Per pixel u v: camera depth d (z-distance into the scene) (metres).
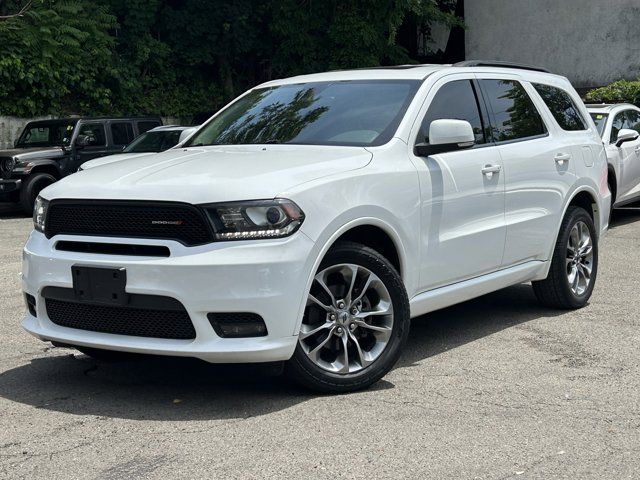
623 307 7.34
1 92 21.73
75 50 23.00
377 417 4.58
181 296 4.50
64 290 4.89
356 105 5.86
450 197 5.70
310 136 5.68
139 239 4.66
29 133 17.83
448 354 5.90
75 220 4.90
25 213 16.72
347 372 4.98
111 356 5.83
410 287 5.43
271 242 4.57
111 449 4.18
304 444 4.20
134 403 4.89
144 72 26.53
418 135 5.63
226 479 3.79
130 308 4.66
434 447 4.14
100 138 17.75
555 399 4.87
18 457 4.10
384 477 3.79
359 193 5.01
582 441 4.22
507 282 6.43
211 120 6.57
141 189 4.73
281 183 4.71
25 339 6.46
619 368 5.49
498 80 6.62
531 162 6.55
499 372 5.43
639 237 11.58
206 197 4.57
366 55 25.95
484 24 28.16
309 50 26.33
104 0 25.06
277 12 26.23
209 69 28.41
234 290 4.49
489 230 6.07
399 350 5.16
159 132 15.95
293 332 4.66
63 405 4.87
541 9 27.08
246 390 5.09
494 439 4.25
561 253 6.99
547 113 7.06
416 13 25.61
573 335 6.38
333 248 4.91
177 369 5.57
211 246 4.54
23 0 22.55
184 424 4.52
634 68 25.81
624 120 13.44
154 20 25.95
